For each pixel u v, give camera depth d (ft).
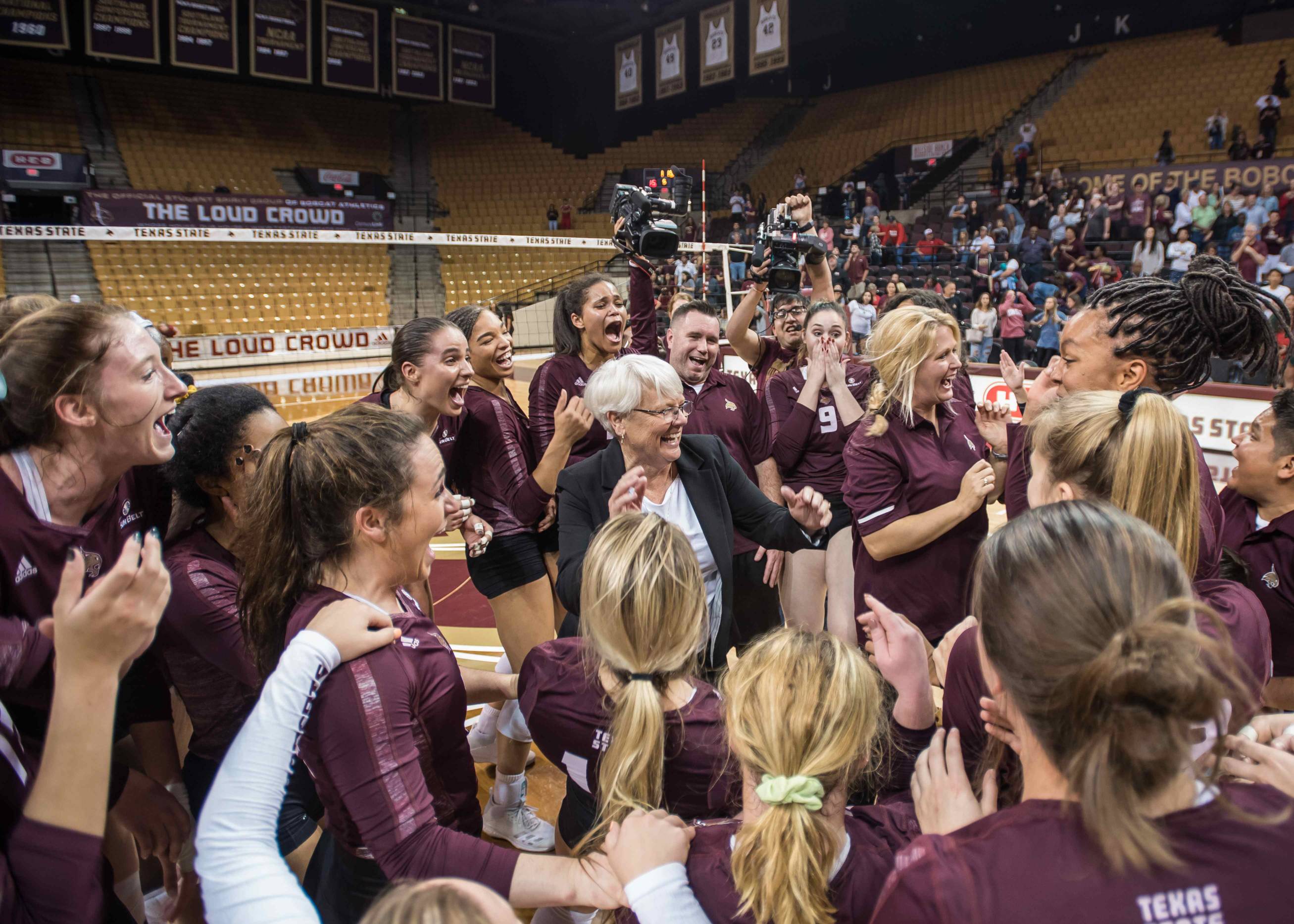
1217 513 5.32
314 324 51.42
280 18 59.31
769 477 10.56
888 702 5.16
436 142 72.38
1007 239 40.81
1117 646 2.56
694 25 64.39
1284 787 3.28
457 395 8.25
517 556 8.93
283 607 4.31
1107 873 2.50
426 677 4.19
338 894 4.48
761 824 3.42
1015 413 18.03
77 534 4.65
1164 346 5.90
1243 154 41.81
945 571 7.32
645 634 4.09
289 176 63.57
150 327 4.80
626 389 6.48
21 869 3.08
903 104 64.69
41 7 52.03
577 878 3.73
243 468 5.16
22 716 4.58
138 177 57.16
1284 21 49.62
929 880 2.64
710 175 69.21
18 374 4.30
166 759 5.94
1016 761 4.11
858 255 40.70
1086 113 53.26
